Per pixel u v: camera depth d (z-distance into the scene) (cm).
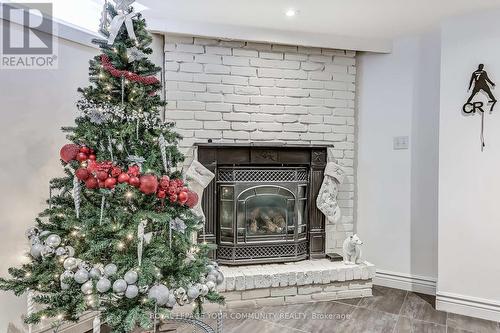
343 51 333
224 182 302
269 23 292
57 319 161
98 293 153
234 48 310
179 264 173
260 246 305
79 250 167
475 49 265
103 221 159
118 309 156
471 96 265
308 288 288
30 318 156
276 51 319
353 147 340
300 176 321
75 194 162
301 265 302
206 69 304
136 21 182
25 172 202
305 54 326
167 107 296
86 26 245
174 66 297
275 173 312
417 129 315
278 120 321
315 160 322
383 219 331
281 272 281
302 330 236
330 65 332
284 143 317
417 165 315
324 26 296
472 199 266
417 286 313
